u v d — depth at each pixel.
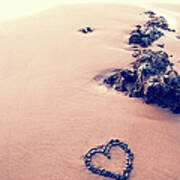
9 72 21.94
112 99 18.17
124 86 19.27
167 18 47.62
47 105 17.30
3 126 15.15
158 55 22.42
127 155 13.07
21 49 26.94
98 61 23.95
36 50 26.75
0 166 12.29
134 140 14.16
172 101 16.97
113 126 15.26
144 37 29.94
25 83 20.17
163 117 16.25
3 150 13.29
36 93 18.78
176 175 12.05
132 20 40.94
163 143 14.00
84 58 24.72
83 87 19.62
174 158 13.03
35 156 12.95
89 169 12.21
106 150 13.34
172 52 27.55
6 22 37.97
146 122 15.70
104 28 35.19
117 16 43.00
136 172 12.13
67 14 43.41
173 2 67.31
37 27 35.19
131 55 25.69
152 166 12.50
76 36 31.52
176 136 14.57
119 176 11.80
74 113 16.44
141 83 18.34
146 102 17.73
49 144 13.75
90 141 13.99
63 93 18.75
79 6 50.75
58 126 15.20
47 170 12.13
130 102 17.83
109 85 20.16
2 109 16.80
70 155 13.01
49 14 43.44
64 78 20.88
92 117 16.06
